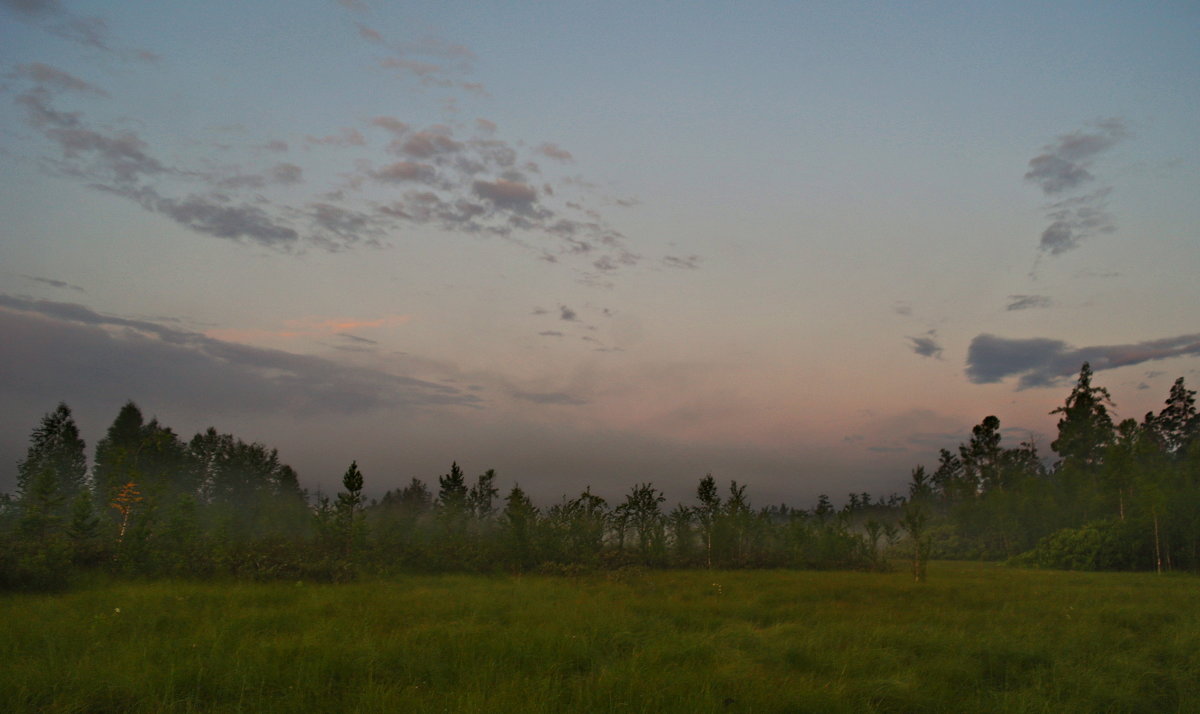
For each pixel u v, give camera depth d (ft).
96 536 69.77
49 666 26.73
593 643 34.04
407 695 24.36
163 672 26.35
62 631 33.17
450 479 111.14
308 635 32.96
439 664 28.99
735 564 107.24
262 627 36.83
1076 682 30.60
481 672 27.71
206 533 82.17
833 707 25.22
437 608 43.96
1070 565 128.26
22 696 23.52
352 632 34.68
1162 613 51.96
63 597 47.65
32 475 107.04
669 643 34.65
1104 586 78.07
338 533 79.36
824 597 60.44
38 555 54.75
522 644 32.58
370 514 101.30
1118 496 144.46
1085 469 212.84
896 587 69.62
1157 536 118.83
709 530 109.70
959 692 29.50
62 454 119.75
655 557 101.76
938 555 187.83
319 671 27.40
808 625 43.42
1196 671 33.96
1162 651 38.68
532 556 88.07
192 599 45.88
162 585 55.47
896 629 40.81
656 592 62.03
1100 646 38.81
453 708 23.22
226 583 58.90
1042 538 141.38
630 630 37.78
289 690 25.14
